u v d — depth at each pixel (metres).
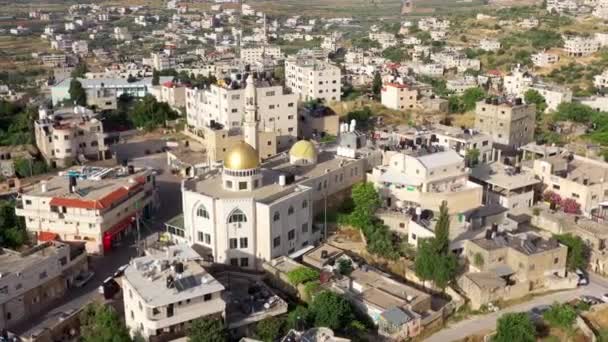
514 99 198.38
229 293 106.50
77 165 181.50
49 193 130.38
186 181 127.31
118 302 108.25
